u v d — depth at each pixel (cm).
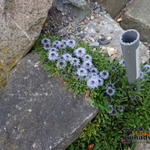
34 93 32
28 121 30
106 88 32
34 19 33
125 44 25
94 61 34
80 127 30
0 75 33
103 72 32
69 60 33
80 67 33
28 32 33
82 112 31
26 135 30
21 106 31
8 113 31
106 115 31
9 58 33
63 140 30
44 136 30
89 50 35
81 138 32
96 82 31
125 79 32
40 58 34
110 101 32
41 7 33
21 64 34
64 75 33
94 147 32
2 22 32
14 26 32
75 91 32
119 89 32
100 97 31
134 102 32
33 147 29
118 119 32
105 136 32
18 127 30
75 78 32
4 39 32
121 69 33
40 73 33
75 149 32
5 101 32
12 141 30
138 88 32
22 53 34
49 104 31
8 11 32
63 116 31
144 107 32
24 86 32
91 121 32
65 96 32
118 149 33
